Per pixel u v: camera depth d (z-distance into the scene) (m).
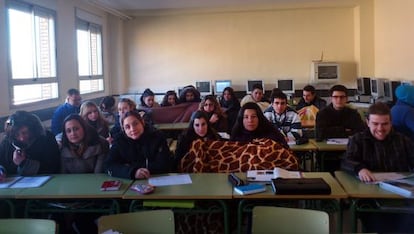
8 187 2.72
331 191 2.45
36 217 2.78
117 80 8.98
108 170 2.99
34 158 3.12
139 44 9.06
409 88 3.66
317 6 8.48
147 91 6.81
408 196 2.33
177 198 2.47
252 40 8.82
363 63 8.31
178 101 6.78
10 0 5.02
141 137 3.07
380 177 2.69
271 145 3.22
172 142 4.72
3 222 1.87
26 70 5.46
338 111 4.46
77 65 7.07
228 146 3.27
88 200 2.64
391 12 7.30
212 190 2.55
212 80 8.96
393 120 3.61
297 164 3.19
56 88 6.30
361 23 8.27
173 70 9.03
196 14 8.86
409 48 6.51
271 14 8.73
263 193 2.46
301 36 8.70
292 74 8.79
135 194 2.51
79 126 3.13
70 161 3.18
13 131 3.04
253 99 6.65
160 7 8.53
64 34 6.56
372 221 2.72
